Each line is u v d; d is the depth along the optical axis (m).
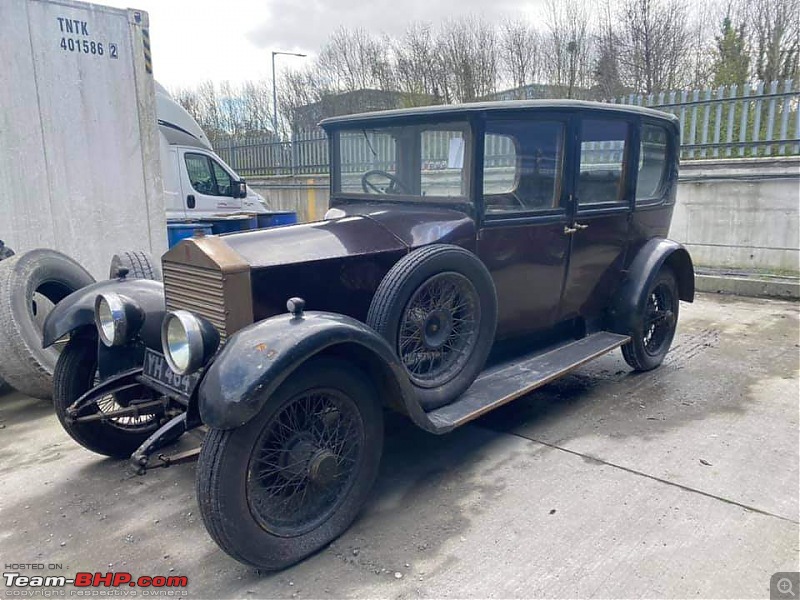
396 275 2.77
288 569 2.36
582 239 3.74
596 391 4.12
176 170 8.58
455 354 3.07
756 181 7.14
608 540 2.45
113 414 2.91
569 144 3.49
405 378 2.54
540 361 3.61
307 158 13.28
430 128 3.30
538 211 3.44
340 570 2.33
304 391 2.31
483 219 3.20
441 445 3.37
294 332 2.23
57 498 2.95
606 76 17.44
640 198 4.22
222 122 25.83
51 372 3.93
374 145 3.60
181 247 2.79
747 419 3.59
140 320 2.96
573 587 2.18
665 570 2.25
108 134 5.53
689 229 7.75
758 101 7.30
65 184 5.30
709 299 6.80
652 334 4.46
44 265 4.23
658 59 16.67
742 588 2.14
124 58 5.56
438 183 3.32
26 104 5.01
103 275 5.63
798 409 3.71
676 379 4.30
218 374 2.13
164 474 3.18
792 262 7.07
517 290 3.48
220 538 2.16
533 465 3.11
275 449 2.31
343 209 3.68
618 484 2.89
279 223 7.92
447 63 18.77
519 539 2.48
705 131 7.71
